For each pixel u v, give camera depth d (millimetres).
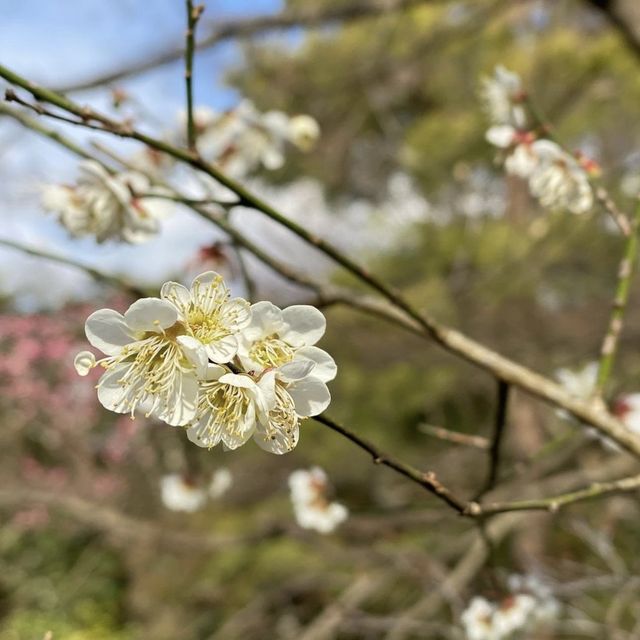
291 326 215
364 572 916
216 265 369
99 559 1293
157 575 1319
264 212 302
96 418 1006
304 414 214
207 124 427
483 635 454
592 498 293
